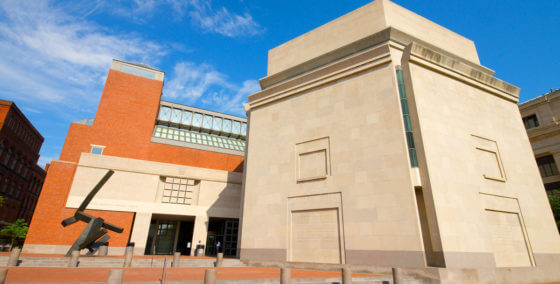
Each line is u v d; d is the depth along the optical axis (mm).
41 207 28266
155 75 41156
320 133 21172
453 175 17281
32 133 56844
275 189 21797
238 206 35438
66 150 33781
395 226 16141
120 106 37719
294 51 27250
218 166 40719
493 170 19672
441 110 19016
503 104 23359
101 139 35500
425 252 16344
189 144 40719
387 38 20938
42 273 12234
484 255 15953
